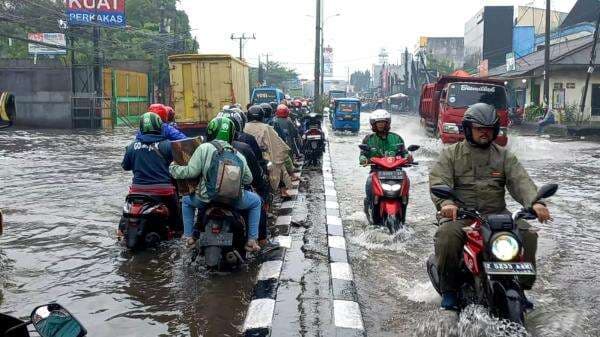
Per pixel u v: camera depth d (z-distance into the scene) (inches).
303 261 249.1
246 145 267.1
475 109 180.5
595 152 751.7
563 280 229.0
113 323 180.5
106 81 1288.1
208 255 222.7
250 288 215.2
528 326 181.8
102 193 403.9
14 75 1243.2
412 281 225.3
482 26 2281.0
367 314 191.6
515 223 161.0
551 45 1755.7
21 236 284.5
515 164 183.3
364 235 292.7
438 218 185.9
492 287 154.3
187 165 229.0
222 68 798.5
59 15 1176.8
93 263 242.8
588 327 182.1
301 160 634.8
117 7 1237.1
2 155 658.2
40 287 212.2
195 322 182.4
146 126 268.1
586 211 362.9
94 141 882.1
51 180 464.8
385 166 300.4
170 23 2105.1
